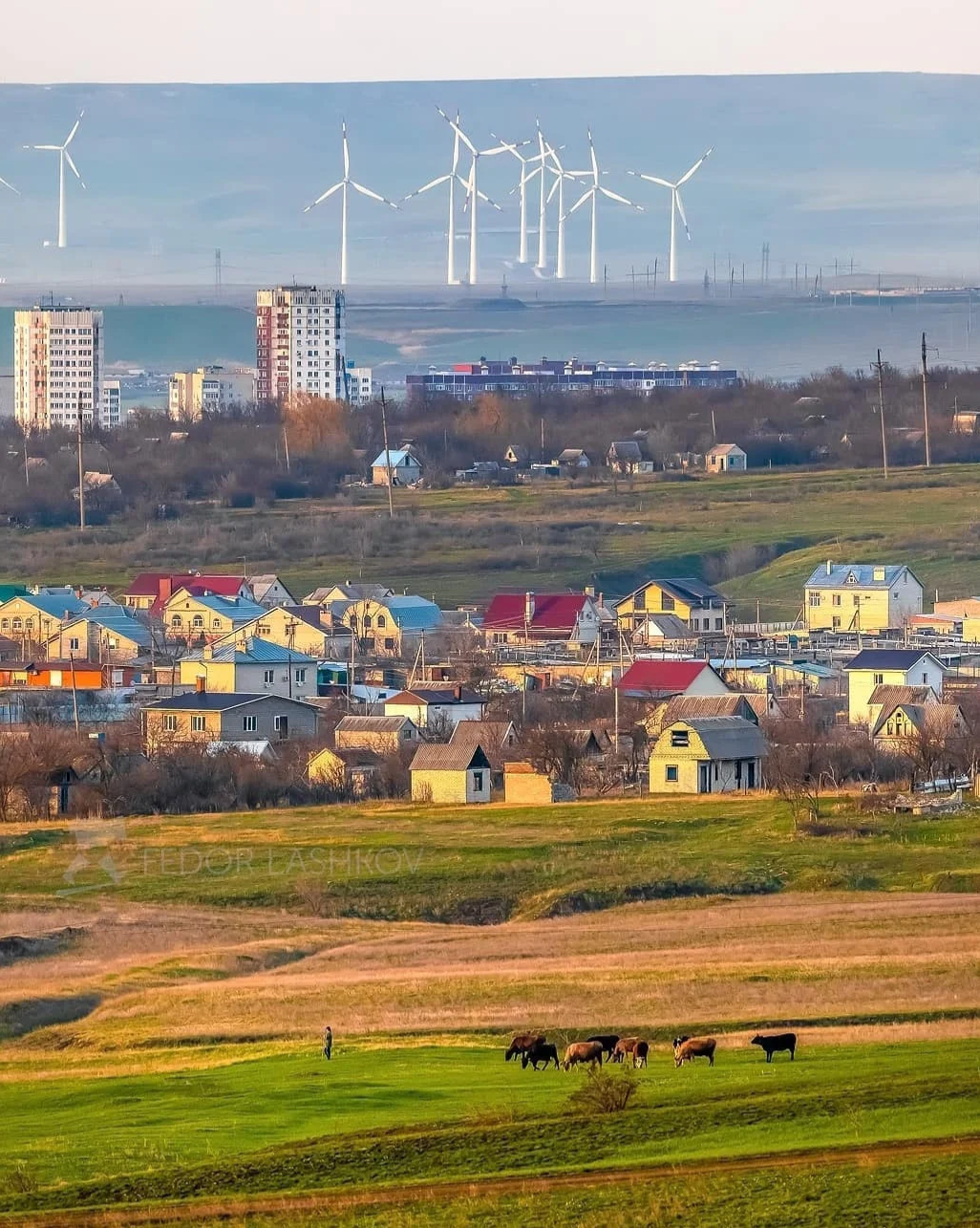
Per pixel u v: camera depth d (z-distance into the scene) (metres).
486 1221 162.25
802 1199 161.62
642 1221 159.62
